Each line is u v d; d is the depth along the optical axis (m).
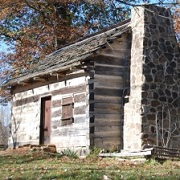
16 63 30.11
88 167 10.79
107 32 17.72
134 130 15.06
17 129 20.19
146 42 15.73
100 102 15.40
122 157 13.66
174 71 16.28
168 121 15.61
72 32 30.08
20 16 30.58
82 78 15.74
